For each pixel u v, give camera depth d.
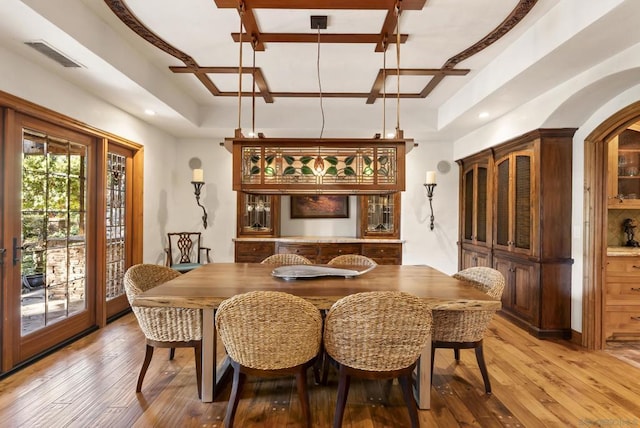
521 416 2.10
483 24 2.60
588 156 3.23
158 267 2.76
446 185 5.35
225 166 5.25
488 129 4.32
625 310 3.37
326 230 5.66
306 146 2.28
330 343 1.83
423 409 2.16
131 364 2.75
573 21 2.19
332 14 2.48
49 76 2.77
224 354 3.02
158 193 4.69
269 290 2.14
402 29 2.68
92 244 3.52
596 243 3.19
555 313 3.44
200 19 2.55
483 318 2.27
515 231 3.90
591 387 2.45
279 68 3.44
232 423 1.90
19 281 2.67
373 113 4.69
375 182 2.30
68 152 3.18
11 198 2.58
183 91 4.09
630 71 2.43
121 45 2.82
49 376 2.54
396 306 1.70
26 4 1.90
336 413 1.86
